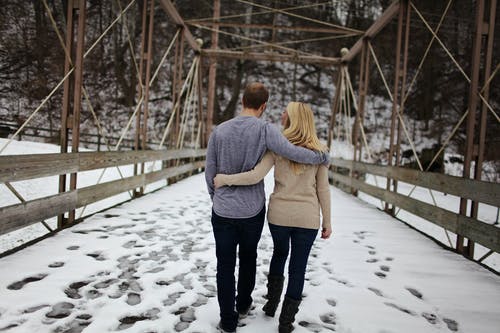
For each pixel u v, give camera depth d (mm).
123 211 5148
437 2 21422
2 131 17875
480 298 2703
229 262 2016
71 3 4152
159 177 7461
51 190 10367
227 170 1975
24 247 3295
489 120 15609
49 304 2271
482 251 7793
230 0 25828
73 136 4180
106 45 25250
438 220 4301
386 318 2330
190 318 2199
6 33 18422
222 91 28531
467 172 3980
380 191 6516
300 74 29891
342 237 4355
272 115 27375
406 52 6203
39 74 19266
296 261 2043
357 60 28938
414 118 25609
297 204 2033
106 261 3086
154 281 2719
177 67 9211
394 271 3232
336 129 26203
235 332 2055
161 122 24562
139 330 2025
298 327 2152
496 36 15703
